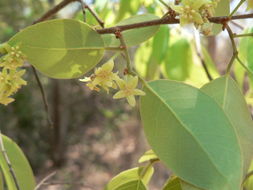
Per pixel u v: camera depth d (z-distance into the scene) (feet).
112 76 0.83
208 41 2.87
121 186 0.96
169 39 1.60
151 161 0.96
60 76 0.85
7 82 0.85
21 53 0.83
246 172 0.82
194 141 0.78
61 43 0.84
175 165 0.77
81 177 6.03
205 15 0.82
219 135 0.78
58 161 6.08
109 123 6.41
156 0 1.43
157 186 4.63
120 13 1.54
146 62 1.68
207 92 0.88
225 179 0.74
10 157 1.06
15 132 5.70
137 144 5.91
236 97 0.87
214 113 0.80
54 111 5.97
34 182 1.08
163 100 0.82
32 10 4.80
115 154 6.32
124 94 0.82
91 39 0.84
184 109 0.81
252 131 0.85
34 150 5.87
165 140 0.79
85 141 6.39
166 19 0.86
